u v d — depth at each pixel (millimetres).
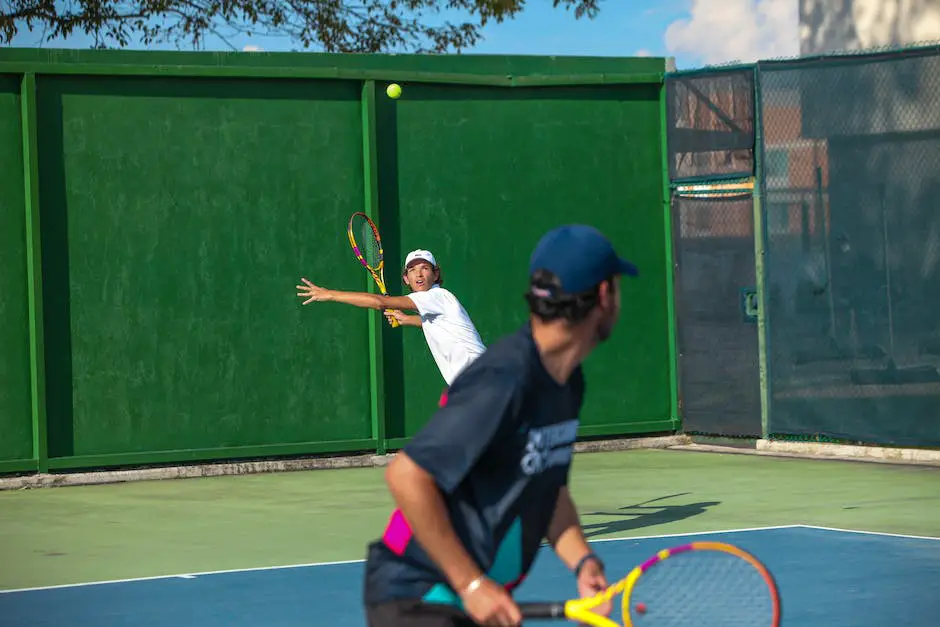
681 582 5605
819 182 18016
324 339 18328
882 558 10844
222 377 17875
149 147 17547
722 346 19375
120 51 17281
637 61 19875
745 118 18750
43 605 9781
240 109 17922
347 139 18406
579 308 3922
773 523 12836
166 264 17641
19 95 16922
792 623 8641
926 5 21266
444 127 18859
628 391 19891
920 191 17047
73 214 17234
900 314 17266
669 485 15891
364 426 18578
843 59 17703
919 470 16531
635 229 19891
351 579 10523
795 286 18328
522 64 19250
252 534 13000
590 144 19641
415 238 18703
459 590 3916
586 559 4613
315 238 18266
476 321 18969
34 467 16969
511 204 19203
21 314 17000
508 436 3955
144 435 17547
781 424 18562
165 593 10125
